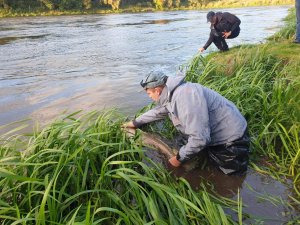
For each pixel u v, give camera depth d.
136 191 2.79
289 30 9.92
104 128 3.70
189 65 6.55
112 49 12.11
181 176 3.64
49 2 39.69
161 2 47.97
